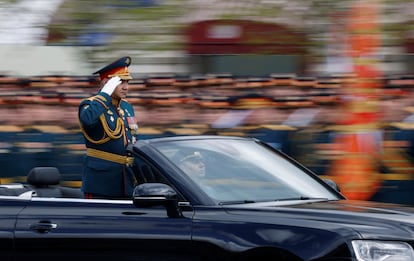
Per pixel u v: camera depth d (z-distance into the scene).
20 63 39.22
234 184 23.97
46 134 39.34
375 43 38.25
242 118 38.84
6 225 24.42
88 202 24.03
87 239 23.39
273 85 38.81
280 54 38.66
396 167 38.34
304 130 38.66
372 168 38.44
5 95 39.31
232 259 21.70
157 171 23.69
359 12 38.12
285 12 38.22
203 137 25.56
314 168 38.66
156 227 22.73
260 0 38.03
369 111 38.41
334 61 38.66
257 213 22.19
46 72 39.25
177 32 38.41
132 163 25.81
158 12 38.28
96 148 27.23
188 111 39.00
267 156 26.00
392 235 20.95
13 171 39.31
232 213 22.38
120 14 38.41
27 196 24.97
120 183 27.08
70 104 39.31
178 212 22.73
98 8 38.41
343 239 20.86
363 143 38.41
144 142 24.50
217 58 38.72
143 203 22.70
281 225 21.61
